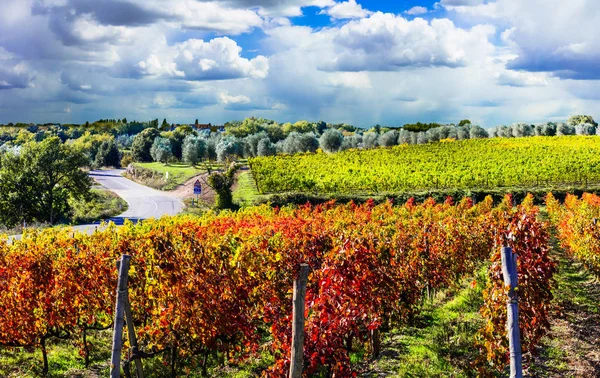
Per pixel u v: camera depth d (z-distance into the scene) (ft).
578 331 35.76
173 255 33.65
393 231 53.62
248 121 544.62
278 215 83.71
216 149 331.57
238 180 199.11
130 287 35.68
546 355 31.35
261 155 328.70
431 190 152.46
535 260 33.37
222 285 33.96
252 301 37.01
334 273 28.99
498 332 29.84
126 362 28.84
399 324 38.81
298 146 337.72
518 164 201.05
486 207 97.40
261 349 36.58
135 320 36.65
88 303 36.17
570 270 60.85
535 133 416.46
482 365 29.14
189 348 33.53
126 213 170.19
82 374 33.63
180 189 240.73
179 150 395.55
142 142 415.64
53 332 35.88
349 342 29.48
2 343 35.35
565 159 210.79
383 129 547.08
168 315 32.76
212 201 192.44
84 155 194.29
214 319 32.86
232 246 39.68
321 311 25.62
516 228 33.96
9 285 35.60
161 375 33.68
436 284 46.50
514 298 20.86
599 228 53.36
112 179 310.65
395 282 37.11
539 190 147.33
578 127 414.82
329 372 27.27
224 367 34.76
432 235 49.19
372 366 31.19
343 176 176.35
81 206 203.62
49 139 185.78
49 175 183.93
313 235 45.03
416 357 31.76
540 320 31.83
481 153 246.88
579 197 146.20
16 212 179.11
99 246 39.52
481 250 57.21
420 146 299.17
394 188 159.53
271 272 38.55
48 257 37.40
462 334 35.58
